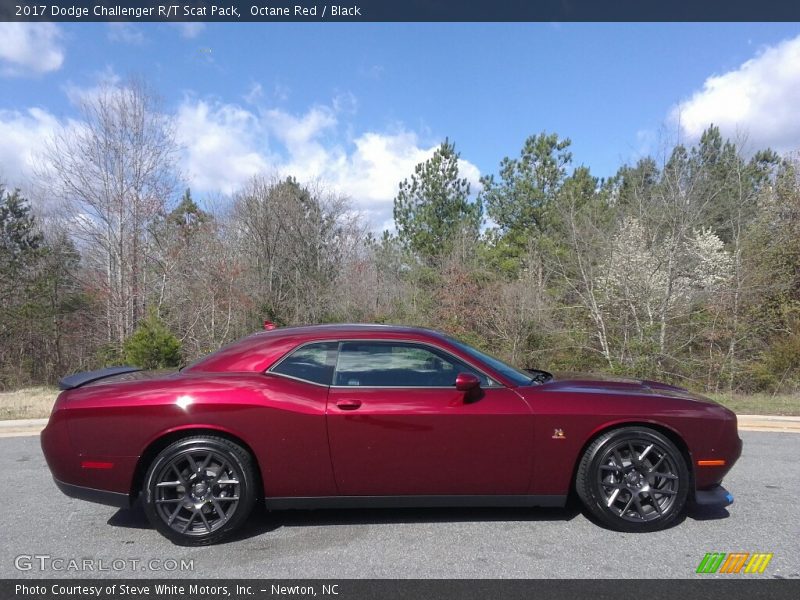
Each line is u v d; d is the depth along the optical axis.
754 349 15.38
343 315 21.77
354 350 4.34
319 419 4.02
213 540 3.99
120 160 20.45
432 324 17.31
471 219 26.12
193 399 4.02
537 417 4.10
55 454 4.09
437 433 4.06
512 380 4.39
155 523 3.98
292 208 22.83
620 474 4.15
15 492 5.37
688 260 15.96
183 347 18.23
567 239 17.33
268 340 4.45
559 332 15.98
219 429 4.01
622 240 15.81
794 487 5.26
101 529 4.37
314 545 3.96
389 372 4.27
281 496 4.08
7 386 20.62
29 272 23.41
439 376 4.28
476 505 4.16
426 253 25.64
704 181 15.12
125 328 20.36
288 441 4.02
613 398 4.25
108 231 20.53
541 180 25.62
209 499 4.01
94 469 4.03
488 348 16.25
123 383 4.29
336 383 4.21
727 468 4.25
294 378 4.23
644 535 4.09
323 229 23.89
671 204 15.23
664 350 15.12
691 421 4.19
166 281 20.34
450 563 3.66
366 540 4.04
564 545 3.91
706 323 15.38
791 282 15.79
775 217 16.83
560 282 16.91
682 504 4.14
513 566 3.60
